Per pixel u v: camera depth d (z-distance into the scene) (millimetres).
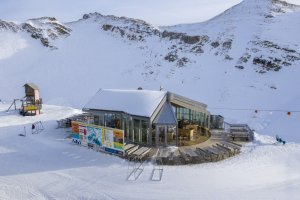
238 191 19781
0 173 23516
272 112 52750
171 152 26750
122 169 23922
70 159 26406
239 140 32531
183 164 25047
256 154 28172
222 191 19797
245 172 23484
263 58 74375
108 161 25703
